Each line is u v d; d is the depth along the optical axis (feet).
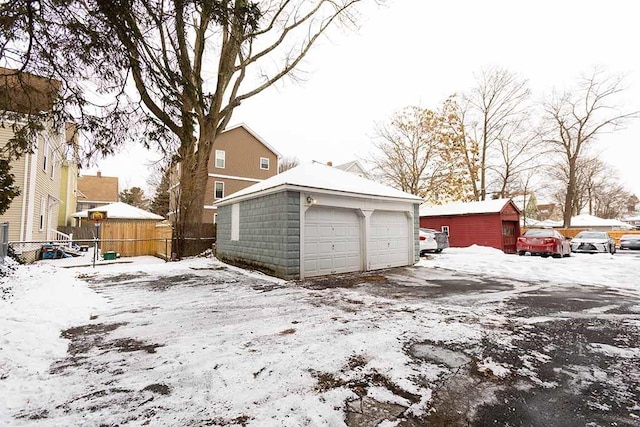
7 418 7.20
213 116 39.01
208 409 7.60
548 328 13.76
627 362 10.40
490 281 25.59
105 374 9.45
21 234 34.96
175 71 14.73
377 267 32.01
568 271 31.27
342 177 33.45
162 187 113.19
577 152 78.84
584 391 8.59
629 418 7.35
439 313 16.01
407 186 78.28
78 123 15.47
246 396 8.18
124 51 12.76
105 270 29.53
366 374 9.39
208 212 74.54
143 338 12.48
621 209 156.76
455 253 51.42
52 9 11.57
